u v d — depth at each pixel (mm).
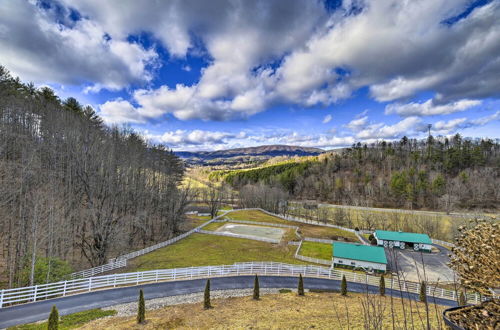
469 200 71625
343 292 21906
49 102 45469
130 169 41969
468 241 6707
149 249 36500
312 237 51250
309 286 24297
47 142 36406
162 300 18812
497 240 6133
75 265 28672
